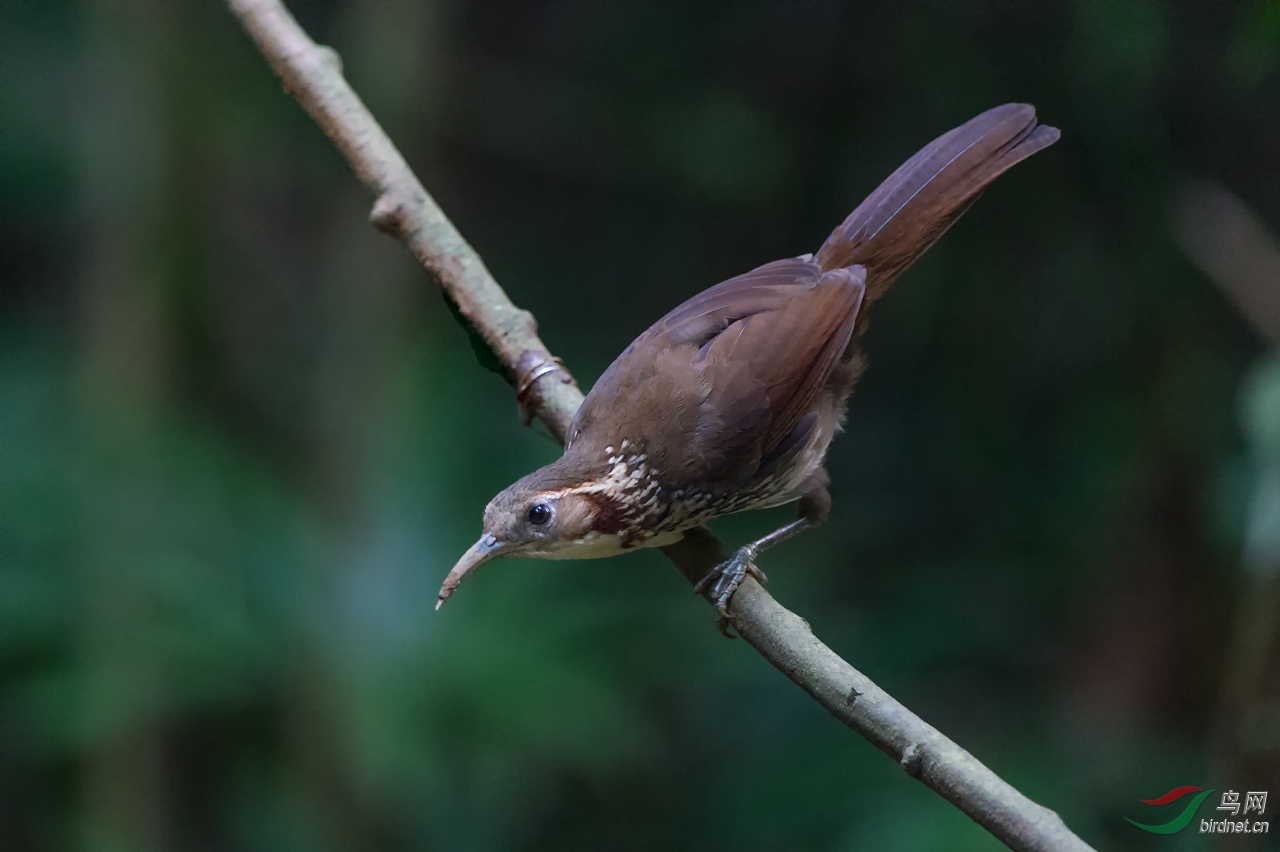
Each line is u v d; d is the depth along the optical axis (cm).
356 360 1163
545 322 1470
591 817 1166
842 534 1252
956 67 1133
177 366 1194
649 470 607
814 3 1277
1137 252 1065
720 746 1162
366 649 1045
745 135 1335
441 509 1133
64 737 1026
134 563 1065
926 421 1252
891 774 1062
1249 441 916
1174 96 1010
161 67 1134
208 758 1130
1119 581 1088
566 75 1447
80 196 1170
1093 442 1132
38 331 1249
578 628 1099
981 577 1184
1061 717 1083
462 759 1047
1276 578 765
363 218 1181
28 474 1115
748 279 675
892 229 675
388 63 1198
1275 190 994
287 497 1152
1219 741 818
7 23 1249
